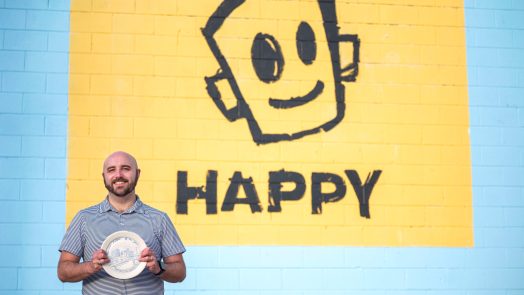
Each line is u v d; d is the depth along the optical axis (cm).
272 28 667
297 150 654
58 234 617
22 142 623
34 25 639
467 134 675
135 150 637
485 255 662
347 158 659
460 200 666
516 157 679
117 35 647
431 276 654
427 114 673
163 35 652
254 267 635
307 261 641
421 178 664
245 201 642
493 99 684
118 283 419
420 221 659
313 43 670
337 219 650
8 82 629
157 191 634
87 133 632
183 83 649
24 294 607
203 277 629
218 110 650
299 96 661
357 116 665
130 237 414
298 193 649
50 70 636
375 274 648
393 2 684
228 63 657
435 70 680
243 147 649
